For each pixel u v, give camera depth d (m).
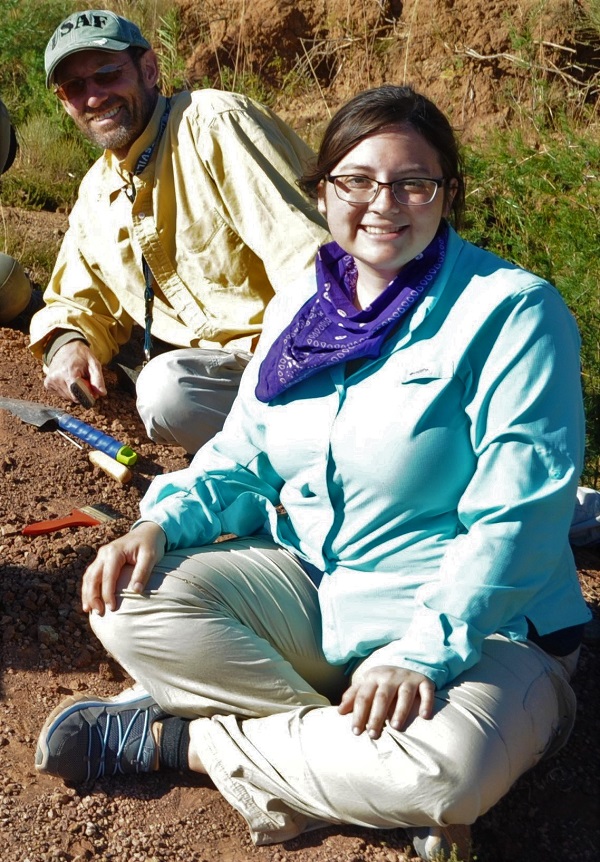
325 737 2.20
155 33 7.85
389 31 7.39
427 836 2.24
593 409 4.06
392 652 2.22
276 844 2.37
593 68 6.58
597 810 2.61
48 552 3.23
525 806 2.60
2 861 2.30
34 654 2.87
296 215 3.58
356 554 2.46
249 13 7.69
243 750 2.31
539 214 4.96
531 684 2.29
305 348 2.46
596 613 3.19
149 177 3.76
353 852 2.34
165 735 2.46
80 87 3.63
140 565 2.44
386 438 2.32
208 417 3.62
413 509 2.36
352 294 2.54
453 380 2.30
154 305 3.93
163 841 2.37
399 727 2.13
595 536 3.50
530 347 2.28
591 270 4.47
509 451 2.27
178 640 2.38
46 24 7.36
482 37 6.84
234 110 3.72
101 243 4.02
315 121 7.18
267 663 2.39
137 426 4.04
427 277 2.38
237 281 3.77
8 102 6.94
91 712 2.47
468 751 2.10
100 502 3.59
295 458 2.48
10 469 3.64
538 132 5.76
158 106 3.76
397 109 2.31
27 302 4.64
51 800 2.44
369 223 2.34
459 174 2.42
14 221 5.64
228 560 2.53
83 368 3.97
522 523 2.24
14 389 4.10
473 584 2.23
